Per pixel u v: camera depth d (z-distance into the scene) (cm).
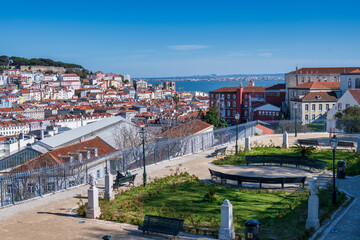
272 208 2003
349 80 9938
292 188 2436
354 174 2762
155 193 2345
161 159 3712
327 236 1622
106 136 5700
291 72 12675
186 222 1819
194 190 2420
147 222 1703
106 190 2236
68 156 4256
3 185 2552
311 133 4859
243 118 13138
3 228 1778
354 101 8150
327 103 9725
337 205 2034
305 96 9900
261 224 1748
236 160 3338
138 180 2777
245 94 13050
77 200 2264
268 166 3141
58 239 1627
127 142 5294
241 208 2005
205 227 1752
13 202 2200
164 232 1625
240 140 4459
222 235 1575
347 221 1800
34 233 1706
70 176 2980
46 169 2525
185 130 6091
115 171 3550
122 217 1892
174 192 2384
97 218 1920
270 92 12650
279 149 3809
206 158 3550
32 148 4691
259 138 4606
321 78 12075
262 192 2352
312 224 1695
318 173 2838
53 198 2311
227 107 13300
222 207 1578
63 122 19512
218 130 4378
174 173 2928
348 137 4488
